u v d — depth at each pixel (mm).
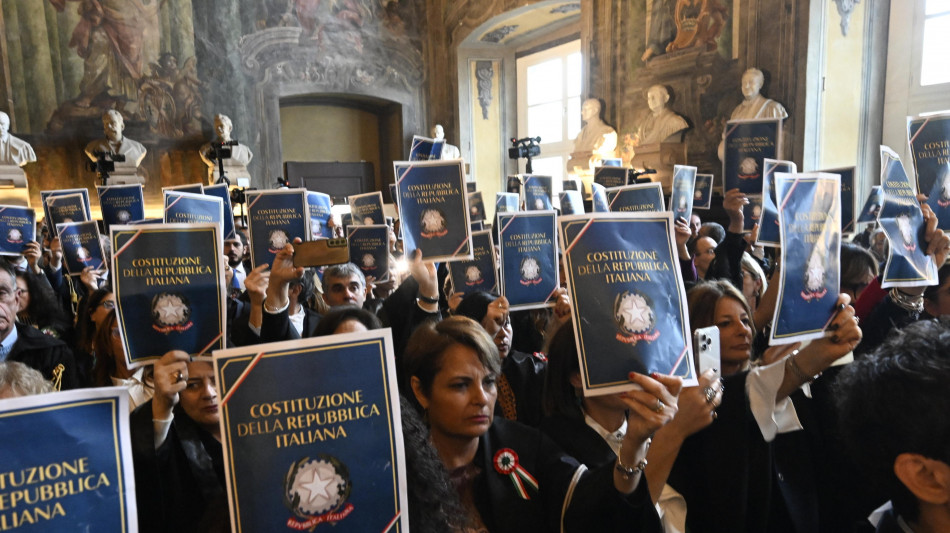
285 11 11805
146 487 1417
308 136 13055
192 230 1590
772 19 7504
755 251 3729
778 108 7344
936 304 2205
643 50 9273
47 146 10164
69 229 4551
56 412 855
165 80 10859
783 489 1450
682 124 8586
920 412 803
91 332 2826
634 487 1191
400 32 12852
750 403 1441
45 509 832
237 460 961
